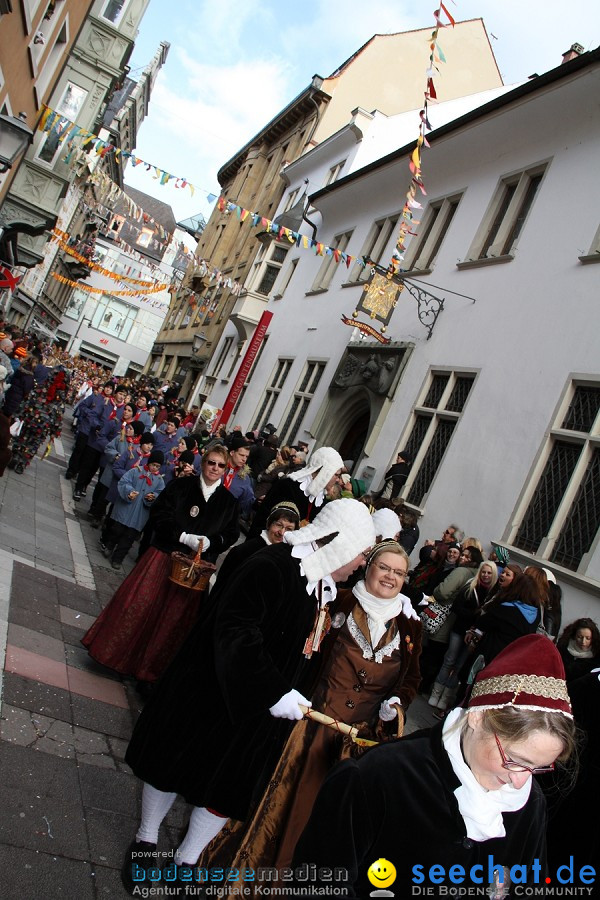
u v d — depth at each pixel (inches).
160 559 198.2
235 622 113.3
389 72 1113.4
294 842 114.2
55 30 665.0
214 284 1432.1
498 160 533.0
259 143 1427.2
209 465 205.6
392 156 664.4
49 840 121.5
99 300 2920.8
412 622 137.9
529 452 388.5
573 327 392.2
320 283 840.9
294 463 423.2
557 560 350.9
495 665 73.8
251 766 120.5
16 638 193.0
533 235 454.6
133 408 497.4
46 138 815.1
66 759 147.8
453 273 530.9
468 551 316.8
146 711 125.0
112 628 193.3
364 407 617.0
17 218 823.7
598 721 150.0
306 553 121.6
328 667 134.1
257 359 960.9
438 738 74.2
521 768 69.3
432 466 475.8
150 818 124.0
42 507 384.2
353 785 73.2
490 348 452.8
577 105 448.5
